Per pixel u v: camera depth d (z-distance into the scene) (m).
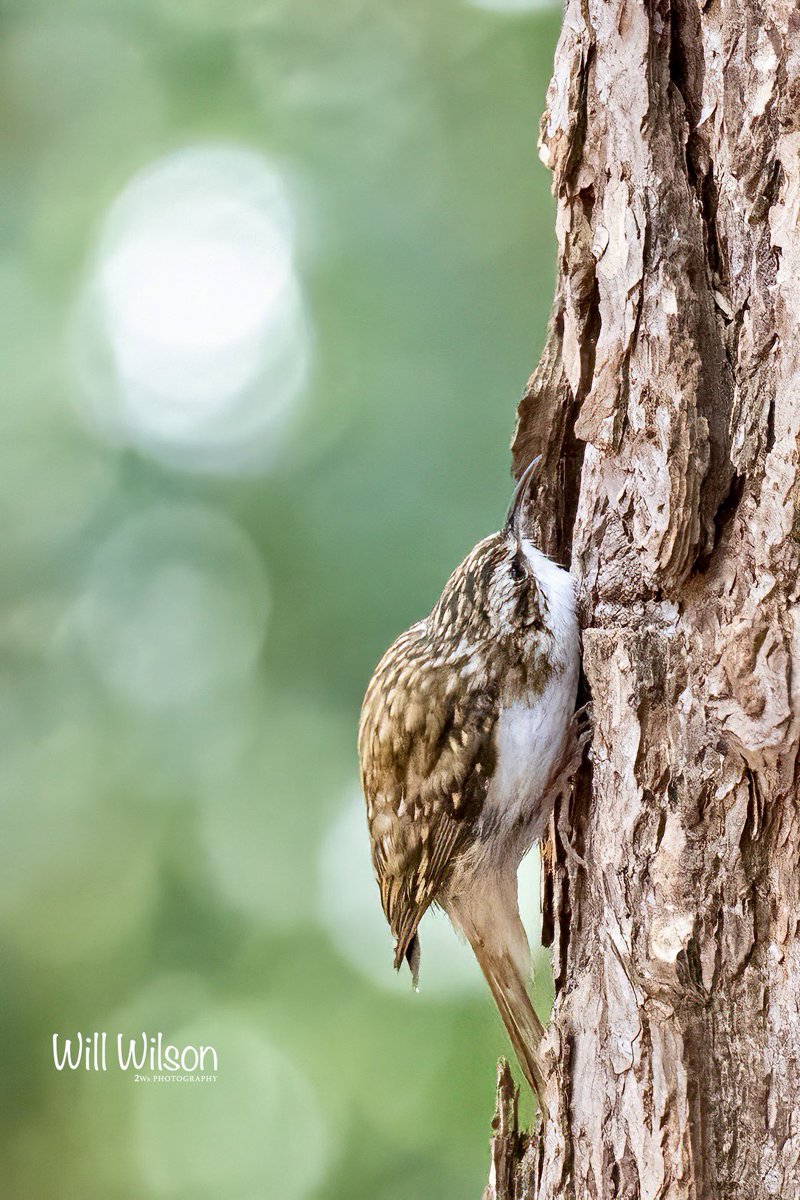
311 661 9.30
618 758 5.05
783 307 4.67
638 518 5.12
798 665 4.46
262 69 10.09
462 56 10.10
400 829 6.55
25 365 9.82
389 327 9.38
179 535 9.62
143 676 9.88
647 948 4.89
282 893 10.14
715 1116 4.67
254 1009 10.10
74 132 10.23
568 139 5.46
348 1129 9.95
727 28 4.89
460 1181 9.63
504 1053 6.25
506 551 6.02
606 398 5.20
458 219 9.65
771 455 4.62
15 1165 10.95
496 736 5.93
